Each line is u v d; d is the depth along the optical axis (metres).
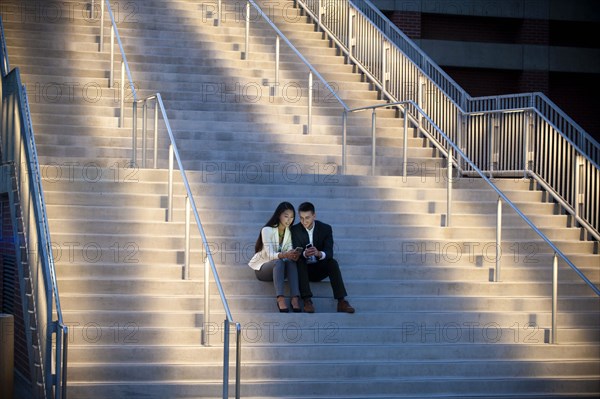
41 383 8.93
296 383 8.98
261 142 14.13
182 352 9.21
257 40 17.47
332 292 10.57
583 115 24.81
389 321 10.12
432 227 11.91
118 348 9.06
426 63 16.83
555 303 10.23
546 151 13.59
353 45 17.59
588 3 24.17
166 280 10.15
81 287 9.88
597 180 12.88
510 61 23.75
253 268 10.32
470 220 12.34
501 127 14.41
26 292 10.11
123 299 9.77
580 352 10.09
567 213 13.25
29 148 9.98
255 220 11.54
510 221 12.60
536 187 13.72
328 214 11.81
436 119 15.43
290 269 9.98
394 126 15.66
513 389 9.45
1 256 12.18
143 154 12.46
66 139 13.24
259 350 9.37
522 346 9.98
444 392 9.29
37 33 15.77
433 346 9.77
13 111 11.19
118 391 8.62
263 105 15.22
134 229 10.87
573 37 24.61
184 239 10.84
